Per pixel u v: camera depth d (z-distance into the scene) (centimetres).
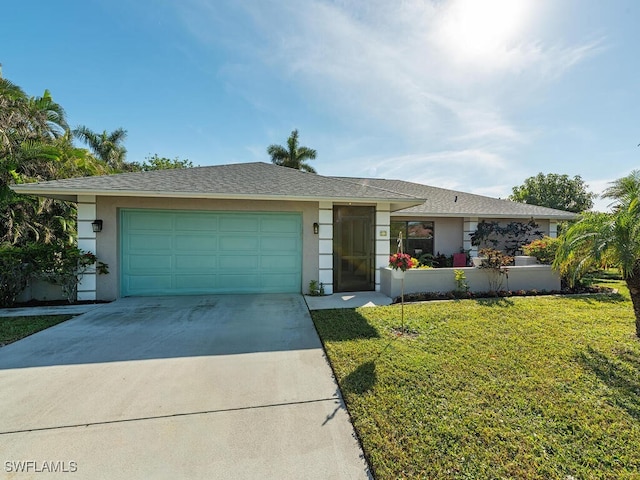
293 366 424
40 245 773
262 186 898
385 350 466
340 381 373
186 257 885
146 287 870
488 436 277
